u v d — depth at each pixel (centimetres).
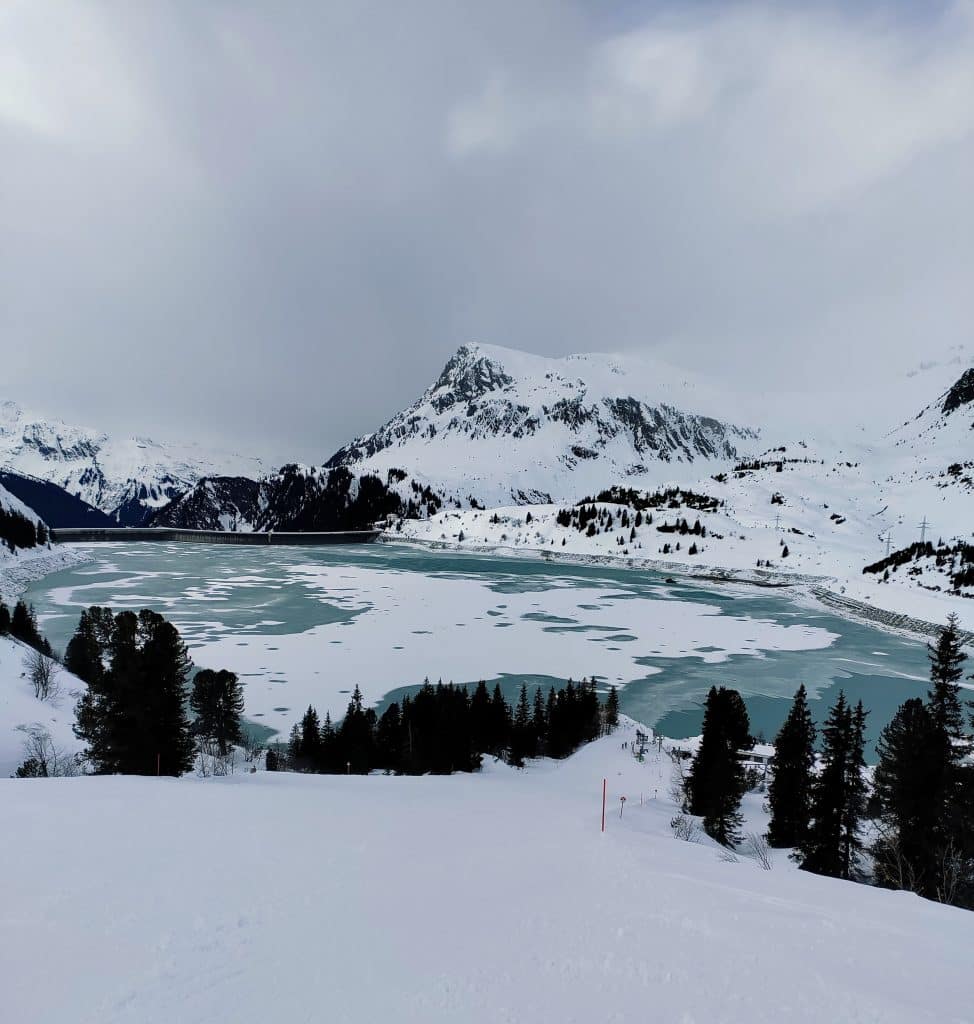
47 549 19575
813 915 1041
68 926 926
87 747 4534
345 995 730
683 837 2688
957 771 3297
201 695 5962
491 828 1745
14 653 6544
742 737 5516
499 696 6425
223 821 1609
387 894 1101
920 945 921
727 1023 655
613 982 761
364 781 2938
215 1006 705
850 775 3488
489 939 899
